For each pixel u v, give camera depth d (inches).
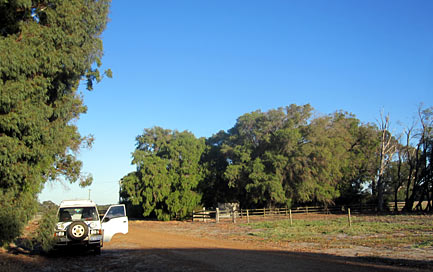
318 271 380.8
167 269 414.6
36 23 557.6
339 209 1855.3
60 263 477.4
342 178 1889.8
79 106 1170.6
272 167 1637.6
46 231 535.8
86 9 609.9
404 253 508.1
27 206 590.2
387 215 1457.9
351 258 480.1
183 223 1499.8
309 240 702.5
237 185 1745.8
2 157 493.0
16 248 613.0
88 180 1314.0
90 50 653.3
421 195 1782.7
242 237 812.6
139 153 1982.0
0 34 536.7
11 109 496.1
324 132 1717.5
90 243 546.9
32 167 570.3
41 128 530.0
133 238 809.5
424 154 1750.7
